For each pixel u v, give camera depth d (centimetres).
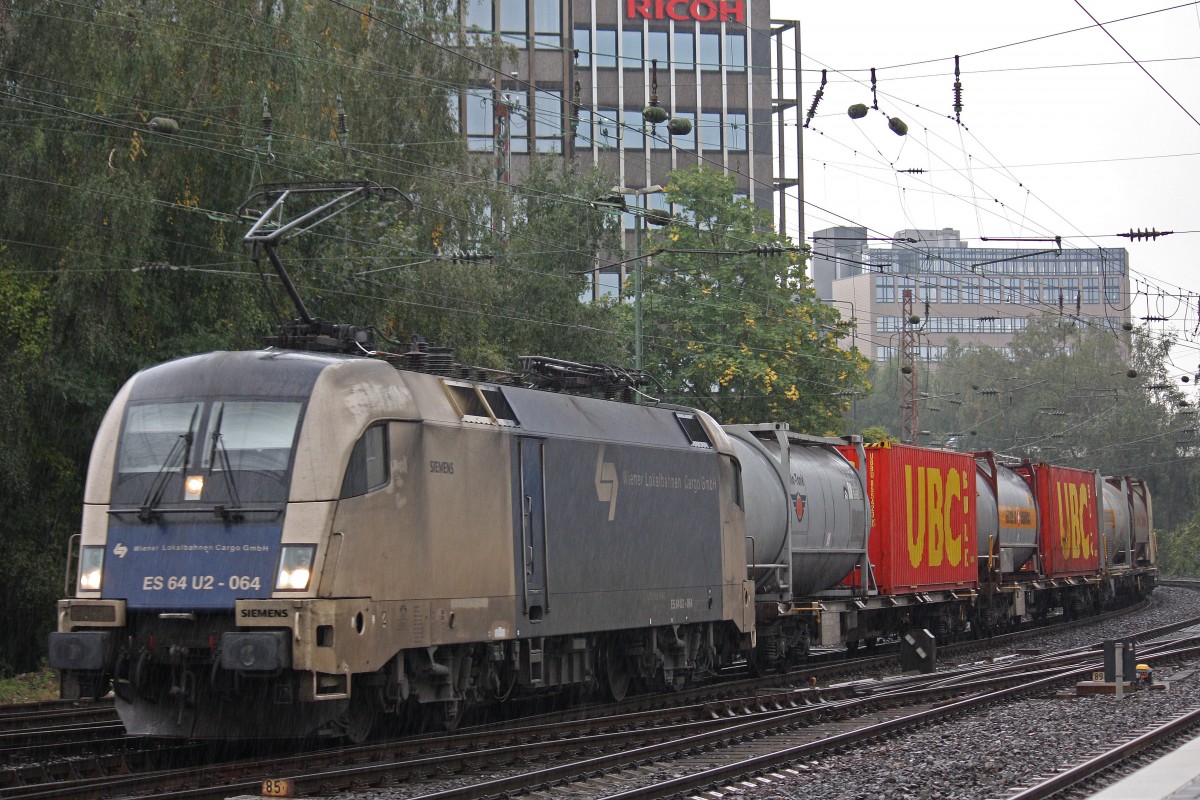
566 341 4897
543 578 1914
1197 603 5859
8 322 2781
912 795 1397
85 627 1576
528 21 7819
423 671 1695
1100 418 10238
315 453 1548
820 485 2848
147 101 3000
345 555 1537
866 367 5828
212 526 1545
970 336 17275
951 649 3422
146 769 1549
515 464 1873
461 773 1541
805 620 2866
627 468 2139
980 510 3778
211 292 3103
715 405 5725
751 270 5666
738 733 1834
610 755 1567
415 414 1683
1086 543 4750
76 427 3000
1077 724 1934
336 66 3697
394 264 3512
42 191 2905
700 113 8338
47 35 2956
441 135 4197
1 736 1675
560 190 5272
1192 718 1912
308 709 1562
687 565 2286
